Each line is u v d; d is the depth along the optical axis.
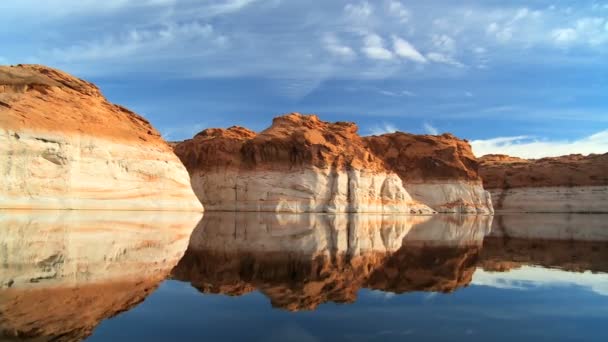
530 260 17.64
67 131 42.94
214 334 7.04
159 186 51.78
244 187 81.06
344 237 27.55
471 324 8.02
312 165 81.00
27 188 37.78
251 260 15.70
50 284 10.10
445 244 24.08
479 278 13.19
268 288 11.01
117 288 10.14
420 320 8.25
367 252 19.23
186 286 10.88
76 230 23.20
